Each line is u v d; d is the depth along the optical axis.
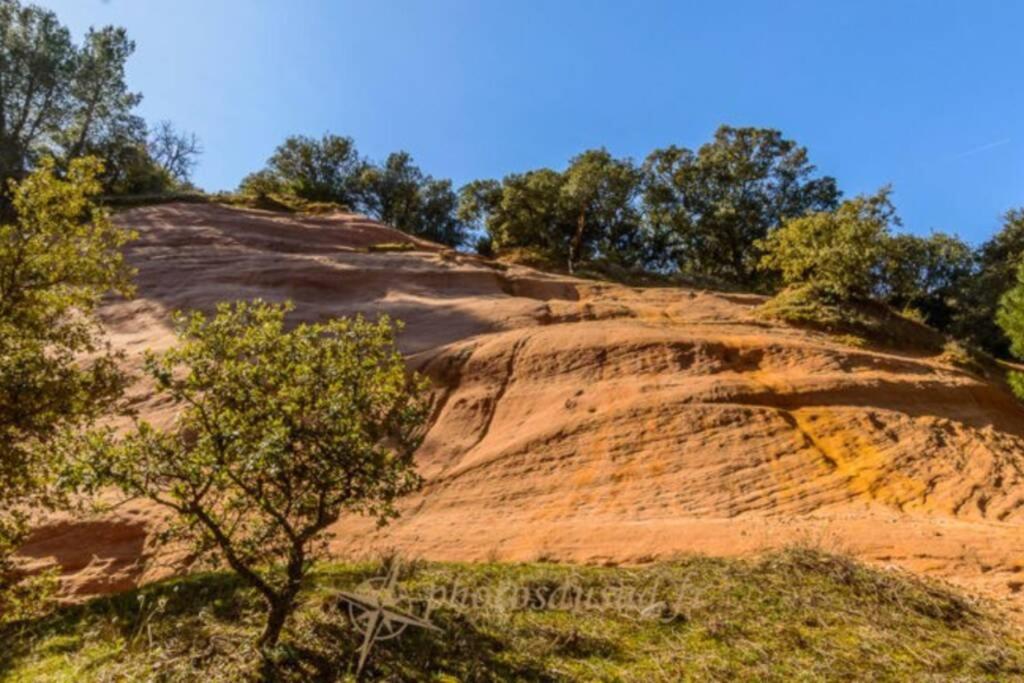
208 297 19.83
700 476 10.58
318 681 4.68
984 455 11.09
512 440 12.22
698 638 5.53
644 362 14.26
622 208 41.78
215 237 27.33
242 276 21.69
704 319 19.14
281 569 6.94
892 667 5.00
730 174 45.22
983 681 4.82
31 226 10.13
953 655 5.21
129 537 10.20
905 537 8.20
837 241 21.39
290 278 21.36
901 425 12.05
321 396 5.18
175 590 6.58
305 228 30.44
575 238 39.97
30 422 8.44
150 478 4.93
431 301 20.44
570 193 38.62
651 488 10.43
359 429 5.04
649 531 9.05
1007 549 7.74
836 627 5.70
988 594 6.70
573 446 11.71
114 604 7.02
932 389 13.55
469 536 9.48
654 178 46.34
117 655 5.30
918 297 35.16
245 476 4.98
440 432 12.98
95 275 10.64
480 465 11.59
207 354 5.28
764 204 45.66
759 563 7.24
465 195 45.06
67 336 10.39
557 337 15.38
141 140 46.16
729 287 36.28
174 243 26.53
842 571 6.82
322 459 4.95
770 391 12.92
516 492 10.75
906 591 6.40
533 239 42.16
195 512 4.96
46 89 40.50
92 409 9.27
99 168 10.89
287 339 5.46
